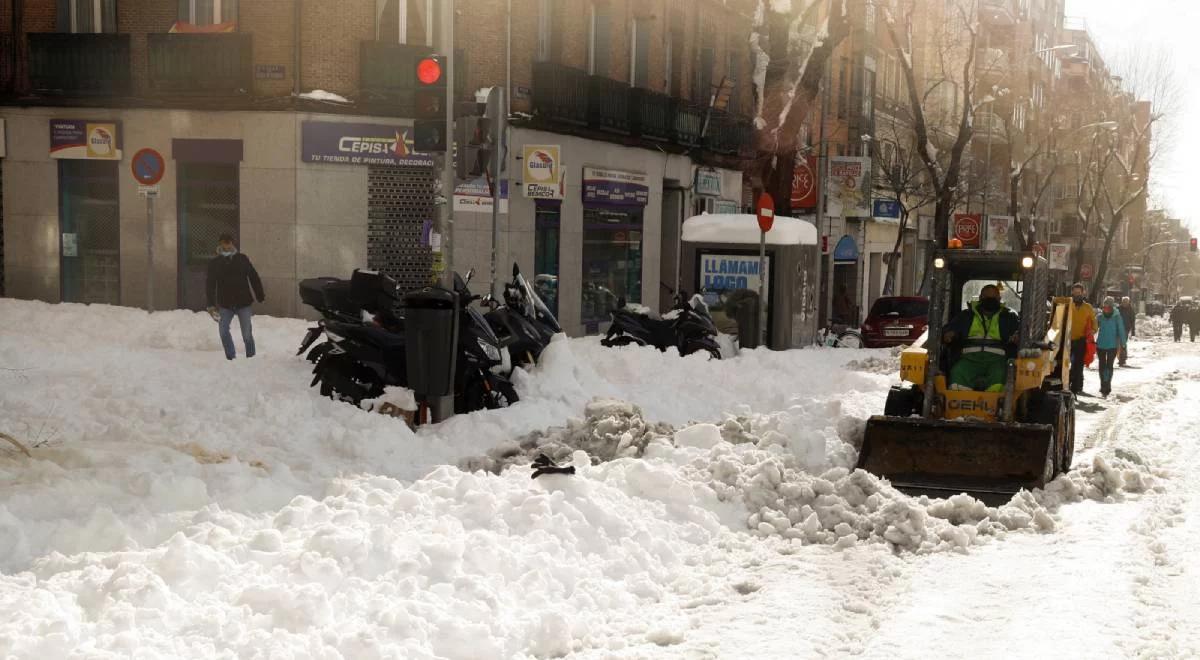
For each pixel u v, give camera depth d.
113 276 26.70
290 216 25.73
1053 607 6.95
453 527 7.61
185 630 5.64
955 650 6.13
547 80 28.64
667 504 8.88
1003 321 12.34
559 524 7.72
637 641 6.20
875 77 57.00
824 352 24.70
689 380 17.42
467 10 27.11
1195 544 8.74
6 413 11.39
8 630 5.25
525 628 6.13
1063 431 11.92
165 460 9.03
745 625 6.52
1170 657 6.04
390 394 12.64
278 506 8.30
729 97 39.91
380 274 13.31
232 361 17.23
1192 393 23.06
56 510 7.55
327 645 5.55
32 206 26.72
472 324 13.08
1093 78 81.88
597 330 31.84
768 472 9.41
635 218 33.72
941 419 11.30
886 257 61.06
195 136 25.92
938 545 8.55
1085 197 83.44
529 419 12.38
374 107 25.94
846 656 6.02
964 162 62.81
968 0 64.88
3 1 26.69
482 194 26.81
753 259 24.92
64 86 26.20
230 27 25.91
